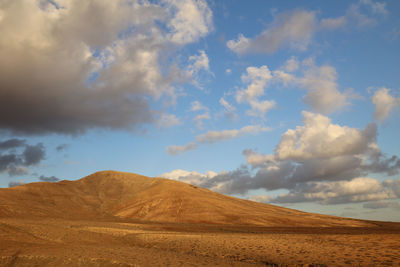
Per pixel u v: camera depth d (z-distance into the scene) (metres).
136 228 58.38
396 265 20.86
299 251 27.83
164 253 29.86
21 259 26.11
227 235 44.28
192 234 46.28
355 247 28.38
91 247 32.75
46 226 50.09
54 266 24.56
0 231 40.84
